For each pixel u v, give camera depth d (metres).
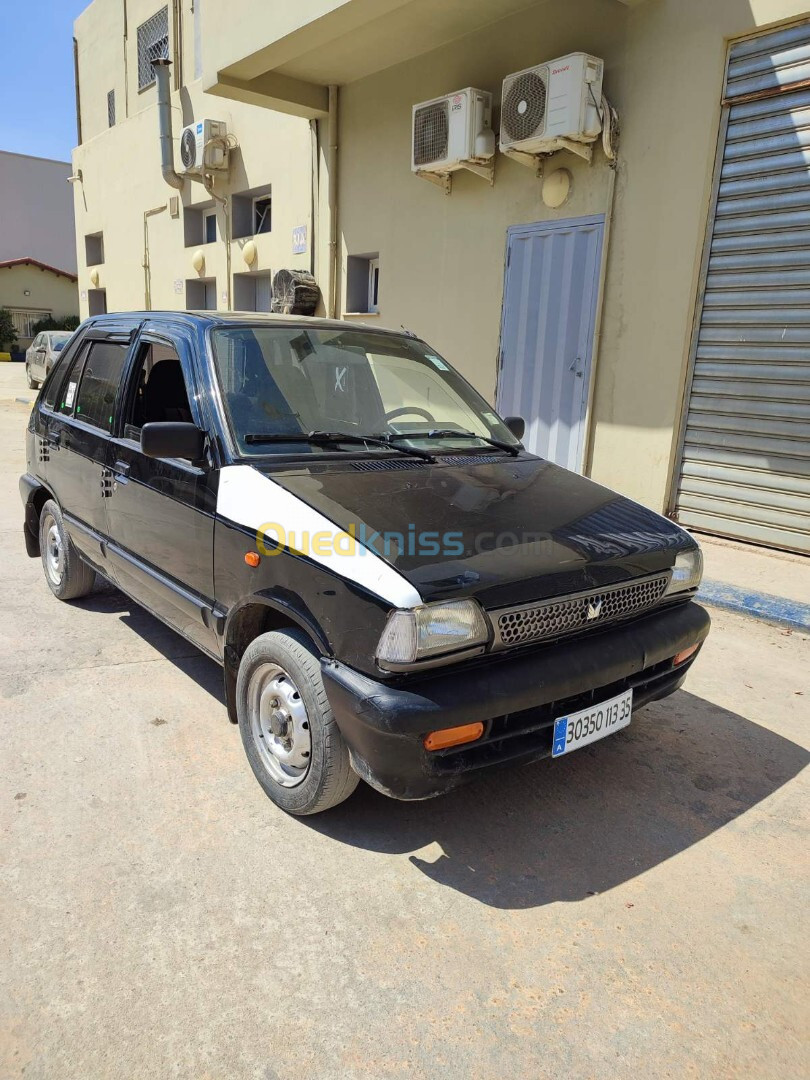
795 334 5.64
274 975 2.10
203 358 3.24
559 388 7.26
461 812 2.88
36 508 5.22
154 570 3.52
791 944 2.28
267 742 2.89
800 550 5.89
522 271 7.46
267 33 7.65
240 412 3.11
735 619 4.92
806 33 5.28
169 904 2.35
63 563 4.70
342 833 2.73
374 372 3.69
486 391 8.04
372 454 3.22
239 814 2.81
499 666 2.41
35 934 2.21
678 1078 1.84
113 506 3.85
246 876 2.49
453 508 2.77
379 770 2.31
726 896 2.48
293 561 2.57
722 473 6.22
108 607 4.85
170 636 4.41
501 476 3.25
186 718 3.48
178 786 2.96
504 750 2.45
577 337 7.03
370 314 9.49
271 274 11.20
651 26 6.05
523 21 7.04
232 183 11.78
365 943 2.23
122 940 2.20
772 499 5.96
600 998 2.06
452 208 8.11
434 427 3.72
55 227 38.47
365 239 9.36
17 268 34.50
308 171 10.05
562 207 6.97
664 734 3.52
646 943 2.27
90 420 4.23
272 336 3.48
